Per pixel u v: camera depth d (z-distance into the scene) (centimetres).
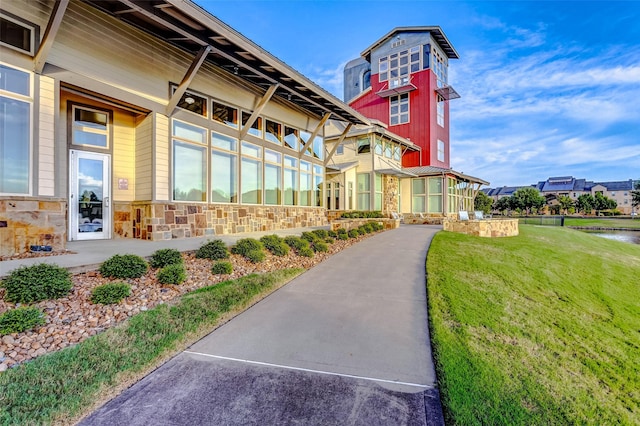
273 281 552
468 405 250
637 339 458
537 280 642
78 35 630
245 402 248
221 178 941
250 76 945
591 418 251
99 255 531
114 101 722
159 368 294
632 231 2914
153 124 770
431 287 536
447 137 2478
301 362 310
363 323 404
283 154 1213
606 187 6788
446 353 328
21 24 553
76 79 624
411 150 2231
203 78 884
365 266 681
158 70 781
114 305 388
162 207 773
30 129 559
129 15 666
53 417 221
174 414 233
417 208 2069
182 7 589
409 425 227
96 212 764
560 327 440
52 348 296
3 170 539
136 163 815
